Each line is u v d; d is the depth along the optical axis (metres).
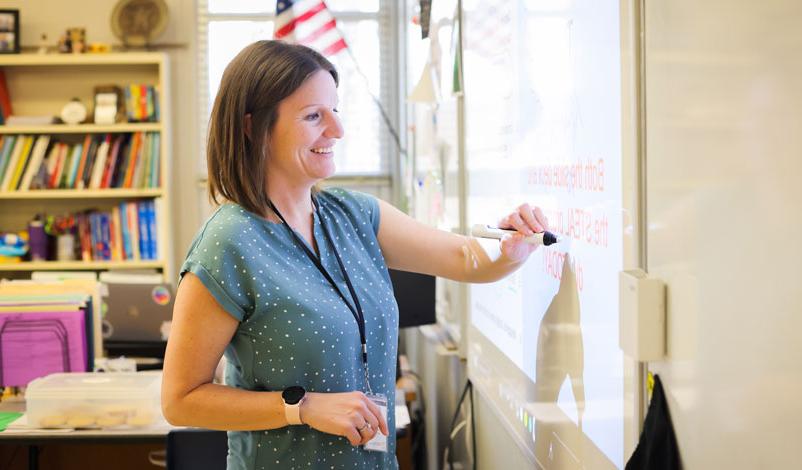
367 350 1.56
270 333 1.46
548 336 1.64
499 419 2.17
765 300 0.82
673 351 1.04
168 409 1.45
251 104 1.48
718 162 0.91
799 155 0.76
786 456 0.80
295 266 1.51
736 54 0.86
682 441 1.03
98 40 4.98
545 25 1.59
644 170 1.12
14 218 4.98
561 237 1.52
